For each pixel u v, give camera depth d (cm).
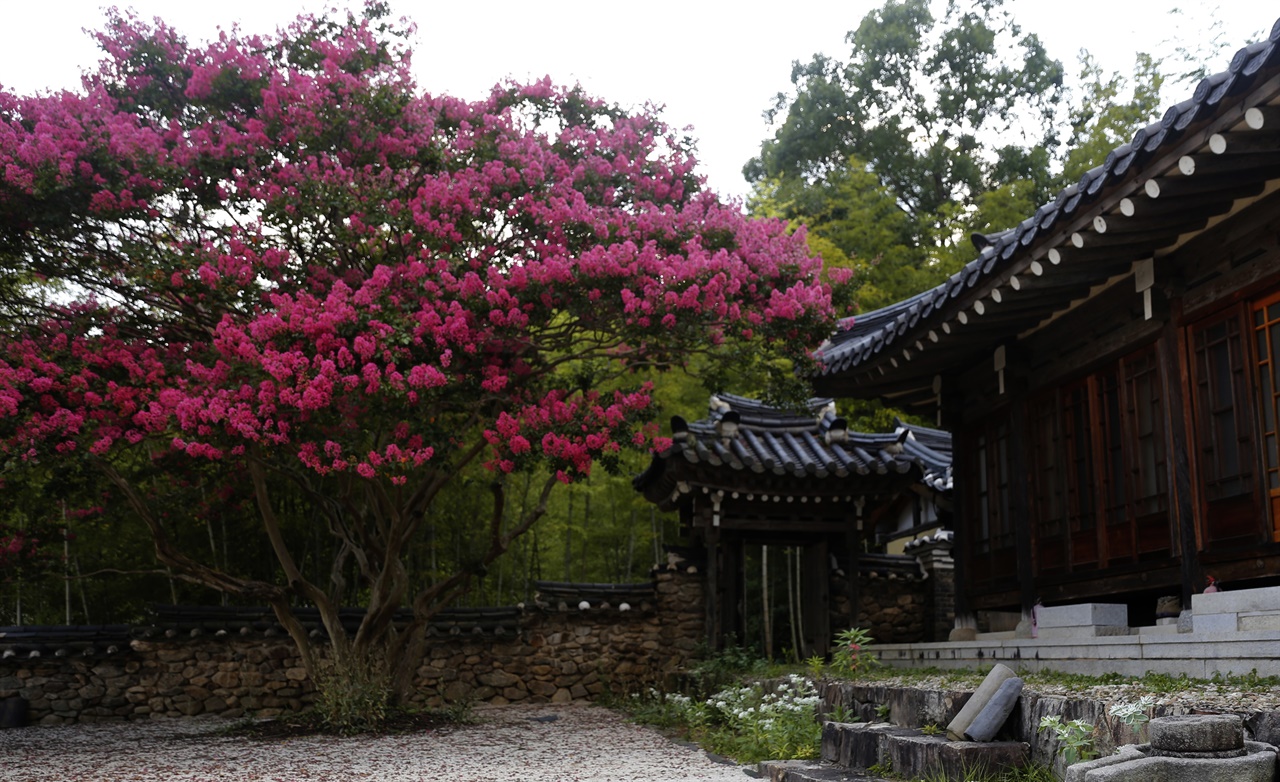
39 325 926
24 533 1061
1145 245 684
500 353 937
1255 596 565
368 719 976
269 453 880
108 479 1051
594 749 851
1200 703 435
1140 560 761
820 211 2392
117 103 955
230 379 867
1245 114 489
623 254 896
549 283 891
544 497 1059
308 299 845
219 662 1210
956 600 1020
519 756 809
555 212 930
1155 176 566
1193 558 680
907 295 2059
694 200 1012
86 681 1167
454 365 891
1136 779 366
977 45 2647
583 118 1094
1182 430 696
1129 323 771
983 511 1000
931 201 2630
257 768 750
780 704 784
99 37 950
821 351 1030
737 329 963
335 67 952
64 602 1391
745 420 1276
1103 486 805
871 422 1944
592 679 1300
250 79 946
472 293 868
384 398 837
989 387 984
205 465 1055
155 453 1043
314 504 1191
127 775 730
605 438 891
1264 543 627
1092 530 823
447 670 1279
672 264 907
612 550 1709
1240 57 474
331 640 1041
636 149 1059
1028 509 888
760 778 674
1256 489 637
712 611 1202
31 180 838
